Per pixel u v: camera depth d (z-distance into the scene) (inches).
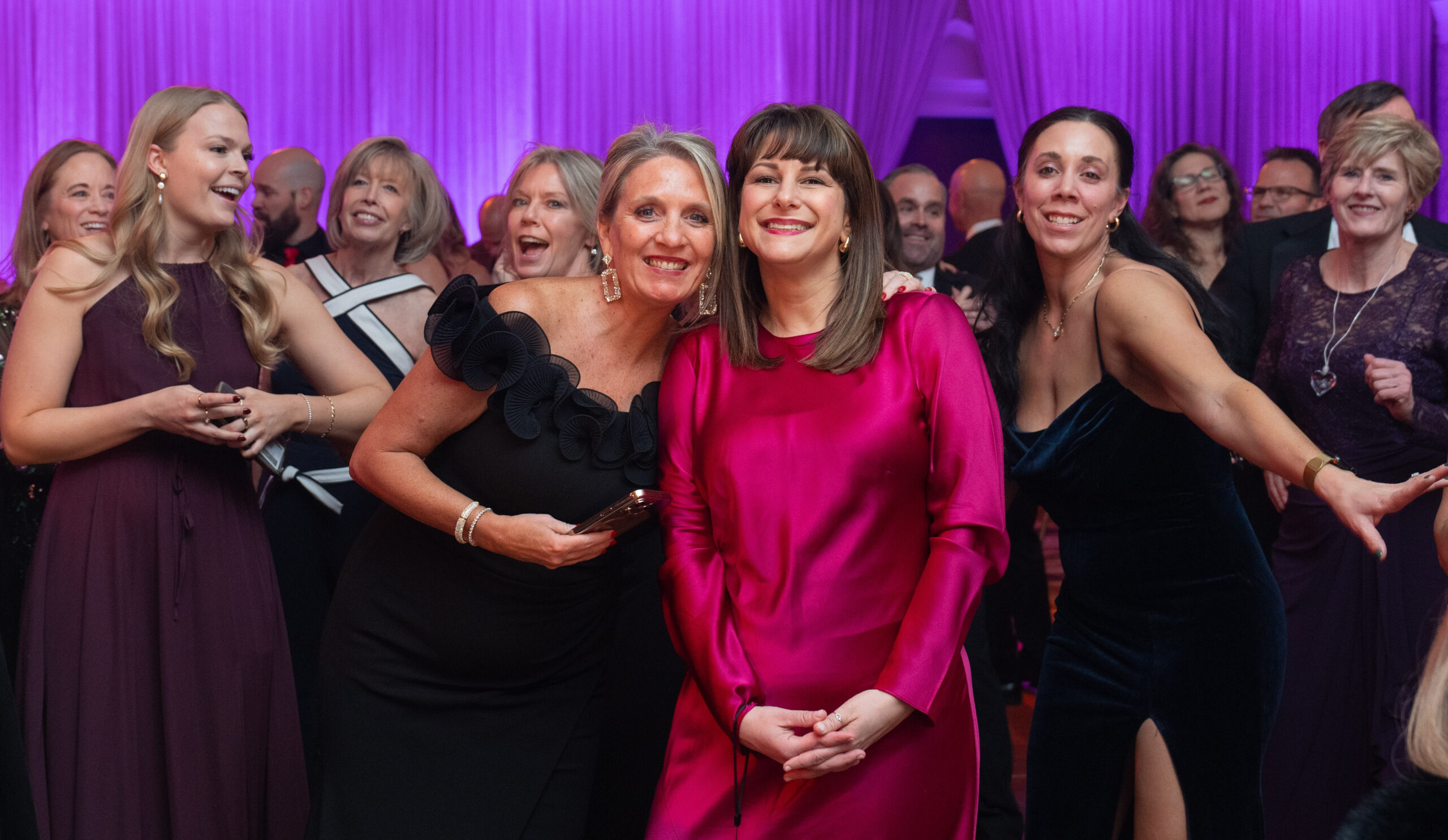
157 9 370.6
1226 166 186.9
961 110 416.8
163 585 96.5
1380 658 118.0
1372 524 74.2
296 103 379.6
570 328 87.0
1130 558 97.3
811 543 77.1
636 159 81.9
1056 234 97.4
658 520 90.4
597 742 96.5
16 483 120.3
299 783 105.2
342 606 93.7
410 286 145.8
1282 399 131.5
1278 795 124.8
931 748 76.5
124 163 99.6
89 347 97.8
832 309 82.5
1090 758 99.0
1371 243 124.0
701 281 83.8
